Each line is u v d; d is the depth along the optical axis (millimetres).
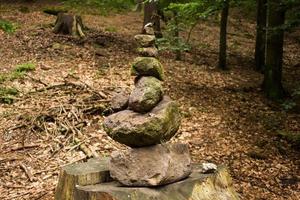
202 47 19219
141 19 22828
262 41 15906
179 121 4945
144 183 4574
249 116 10742
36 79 11422
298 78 15523
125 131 4582
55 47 14727
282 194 7367
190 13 12961
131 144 4711
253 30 24250
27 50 14211
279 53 12445
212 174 4969
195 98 11648
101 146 8234
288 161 8547
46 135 8641
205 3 12164
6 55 13539
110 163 4766
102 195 4422
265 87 12844
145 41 4777
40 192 6793
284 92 12531
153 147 4719
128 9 24656
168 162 4648
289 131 9938
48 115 9227
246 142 9211
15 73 11727
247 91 13016
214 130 9617
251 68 16656
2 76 11414
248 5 14688
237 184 7535
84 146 8133
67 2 23875
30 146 8242
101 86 11188
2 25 16438
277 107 11719
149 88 4645
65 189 4828
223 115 10578
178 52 15930
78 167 5055
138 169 4613
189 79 13688
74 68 12805
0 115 9398
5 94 10352
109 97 10203
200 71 14961
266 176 7914
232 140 9219
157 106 4742
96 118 9305
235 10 27234
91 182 4805
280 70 12547
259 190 7418
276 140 9430
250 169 8094
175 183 4703
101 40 16609
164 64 15070
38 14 20500
